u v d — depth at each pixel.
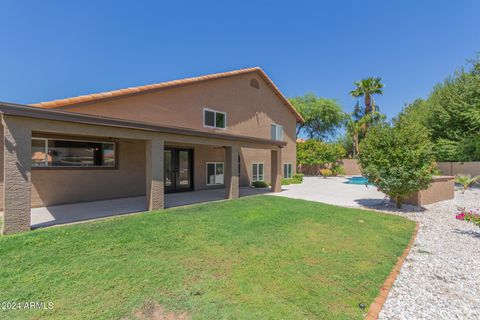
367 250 4.77
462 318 2.86
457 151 18.72
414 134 8.52
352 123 31.89
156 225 5.66
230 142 9.98
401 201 9.52
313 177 26.55
